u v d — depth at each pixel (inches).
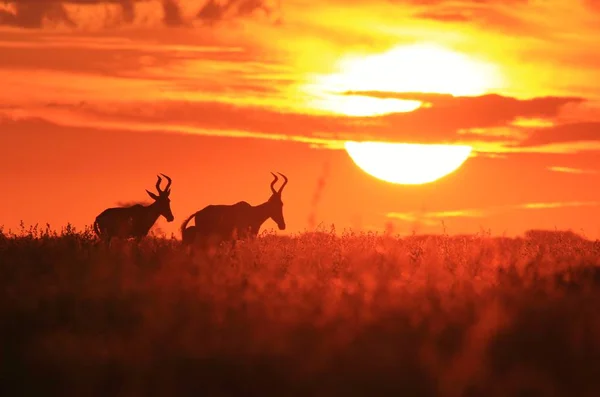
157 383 1043.3
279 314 1339.8
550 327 1295.5
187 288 1520.7
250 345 1159.0
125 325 1306.6
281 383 1050.1
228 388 1041.5
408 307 1413.6
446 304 1429.6
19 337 1237.7
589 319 1317.7
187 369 1088.2
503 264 1911.9
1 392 1037.2
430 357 1101.7
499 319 1285.7
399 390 1026.7
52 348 1147.9
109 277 1625.2
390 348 1154.7
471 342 1182.3
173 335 1218.0
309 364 1085.8
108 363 1096.2
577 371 1102.4
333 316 1330.0
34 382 1059.9
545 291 1574.8
